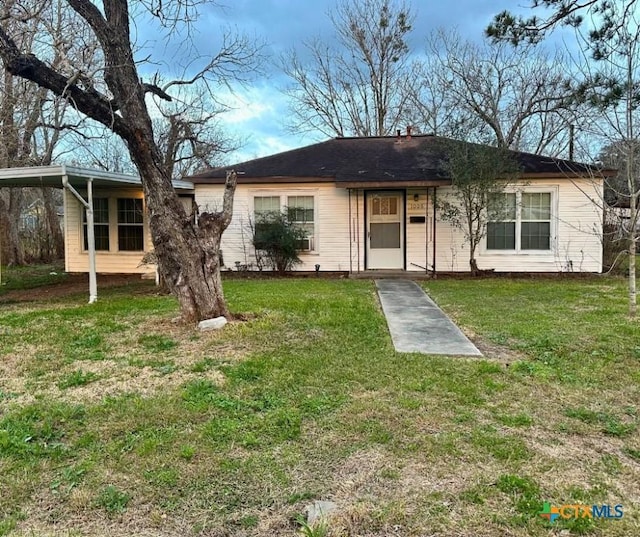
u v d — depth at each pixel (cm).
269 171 1331
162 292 990
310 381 418
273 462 281
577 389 403
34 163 1652
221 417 344
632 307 697
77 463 281
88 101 598
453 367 456
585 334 582
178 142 1627
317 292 952
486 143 1158
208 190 1333
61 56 619
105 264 1360
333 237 1316
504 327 625
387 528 221
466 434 317
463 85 2134
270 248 1291
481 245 1258
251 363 467
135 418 340
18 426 329
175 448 297
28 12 632
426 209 1279
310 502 243
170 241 639
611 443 308
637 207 755
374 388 402
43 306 852
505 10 758
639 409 363
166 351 522
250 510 237
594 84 730
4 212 1700
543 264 1241
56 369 463
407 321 671
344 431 321
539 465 277
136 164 638
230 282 1150
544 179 1218
